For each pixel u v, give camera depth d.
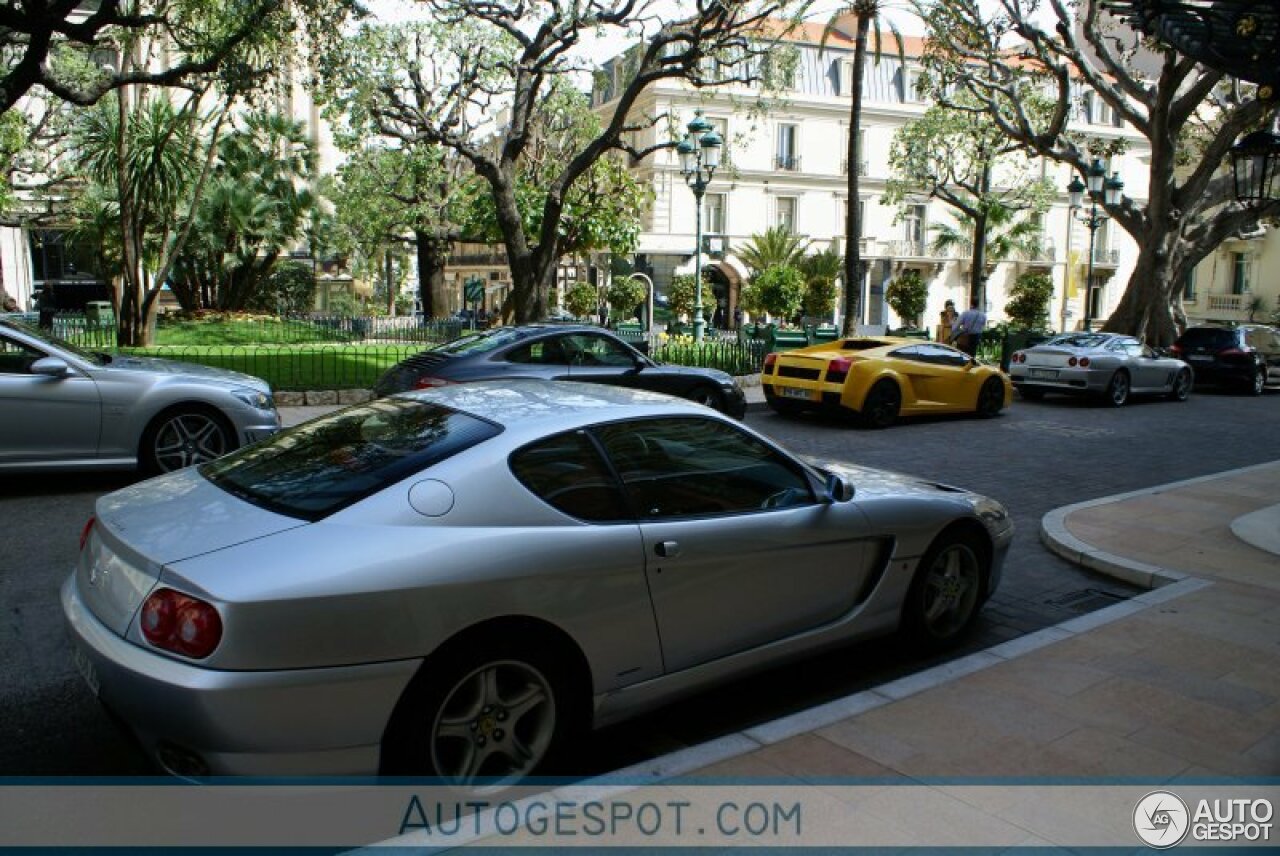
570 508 3.42
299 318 25.38
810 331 19.16
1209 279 46.94
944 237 46.75
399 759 2.98
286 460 3.63
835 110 48.09
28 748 3.66
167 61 23.16
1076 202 25.08
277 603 2.76
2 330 7.29
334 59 14.34
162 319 23.88
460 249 63.25
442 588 3.00
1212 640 4.75
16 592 5.41
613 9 16.39
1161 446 12.31
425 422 3.72
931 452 11.36
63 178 26.28
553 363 10.55
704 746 3.48
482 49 20.42
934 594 4.76
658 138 45.00
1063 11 20.98
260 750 2.77
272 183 26.12
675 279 39.00
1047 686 4.13
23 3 11.37
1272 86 6.76
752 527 3.87
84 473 8.35
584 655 3.36
